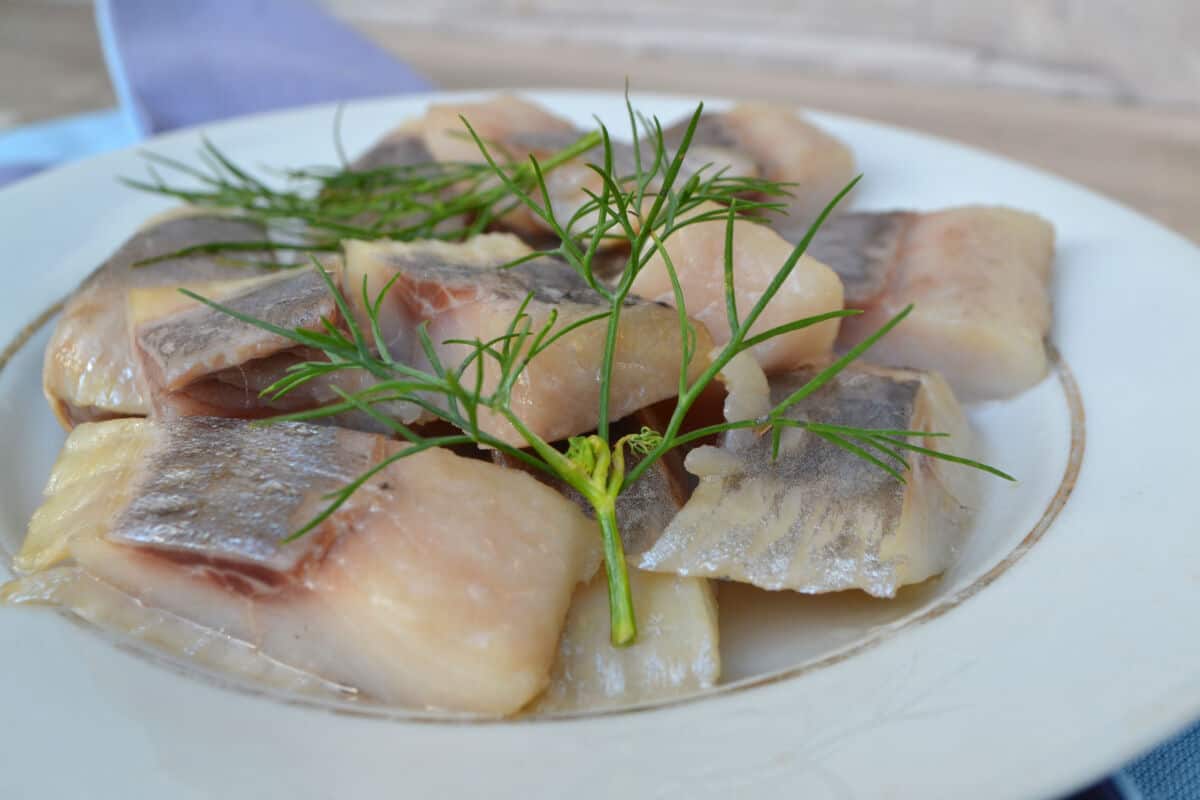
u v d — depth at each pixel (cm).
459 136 23
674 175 17
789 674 15
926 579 18
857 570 17
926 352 21
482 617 16
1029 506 18
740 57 40
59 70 37
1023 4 37
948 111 35
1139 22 36
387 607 16
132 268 21
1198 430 18
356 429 18
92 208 24
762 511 17
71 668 16
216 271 21
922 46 38
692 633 16
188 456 17
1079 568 16
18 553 17
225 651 16
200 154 25
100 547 16
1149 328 21
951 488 18
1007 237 22
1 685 15
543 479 18
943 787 14
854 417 18
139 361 19
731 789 14
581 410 18
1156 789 16
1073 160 31
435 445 16
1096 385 20
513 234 22
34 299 22
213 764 15
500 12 43
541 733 15
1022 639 16
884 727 15
